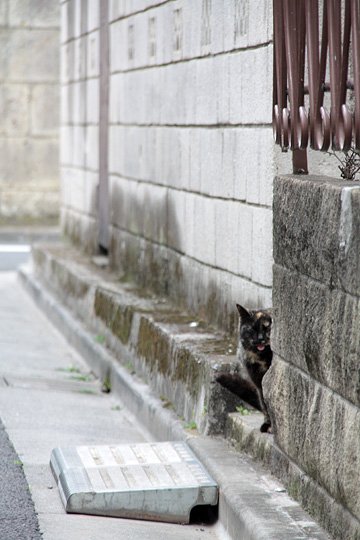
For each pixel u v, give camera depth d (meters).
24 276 36.19
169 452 16.48
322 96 13.80
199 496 14.97
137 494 14.93
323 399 12.65
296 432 13.67
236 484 14.67
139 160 26.08
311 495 13.29
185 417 18.34
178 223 22.88
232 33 19.09
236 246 19.25
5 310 32.66
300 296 13.34
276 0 15.05
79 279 28.12
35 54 52.09
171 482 15.19
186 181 22.22
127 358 22.64
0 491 15.78
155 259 24.81
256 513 13.48
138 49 25.94
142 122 25.70
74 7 34.28
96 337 25.47
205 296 21.06
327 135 13.48
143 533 14.38
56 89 52.38
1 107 52.12
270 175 17.58
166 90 23.55
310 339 12.93
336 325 12.11
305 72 16.59
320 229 12.62
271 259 17.70
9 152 52.50
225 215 19.81
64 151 36.38
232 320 19.50
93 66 31.67
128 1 26.81
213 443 16.77
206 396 17.27
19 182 52.72
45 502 15.44
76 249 34.41
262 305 18.05
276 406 14.40
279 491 14.31
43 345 27.91
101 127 30.80
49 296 31.58
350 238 11.71
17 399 21.67
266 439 15.46
